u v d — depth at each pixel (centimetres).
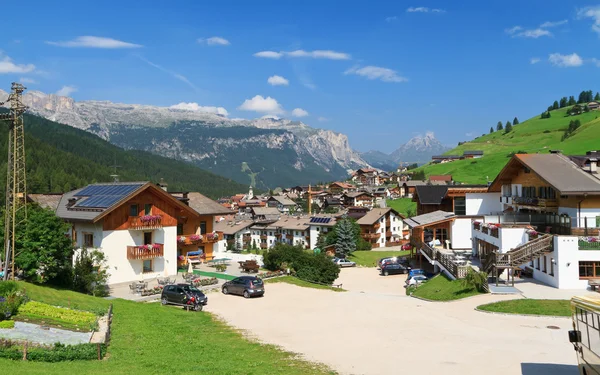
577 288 3406
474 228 5362
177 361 1973
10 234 3362
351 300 3847
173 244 5059
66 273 3619
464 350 2086
